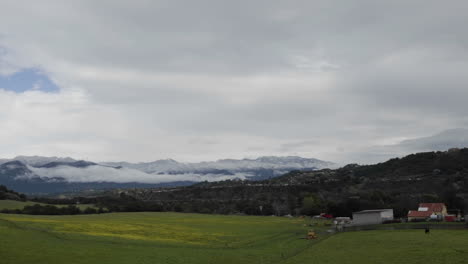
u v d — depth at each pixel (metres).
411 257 56.09
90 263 47.56
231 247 71.75
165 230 95.44
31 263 45.38
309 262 55.97
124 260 50.94
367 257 58.09
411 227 93.38
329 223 127.94
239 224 127.38
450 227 88.69
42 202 190.62
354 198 164.12
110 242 65.12
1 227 65.88
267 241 82.12
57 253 51.56
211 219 147.75
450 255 55.75
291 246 74.38
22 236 61.00
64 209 157.75
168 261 52.97
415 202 161.88
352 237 84.88
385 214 114.19
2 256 47.25
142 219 133.25
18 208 155.62
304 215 183.50
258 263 56.22
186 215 167.75
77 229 81.56
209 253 62.31
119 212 176.00
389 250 63.06
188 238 82.81
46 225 83.31
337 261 56.12
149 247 63.91
